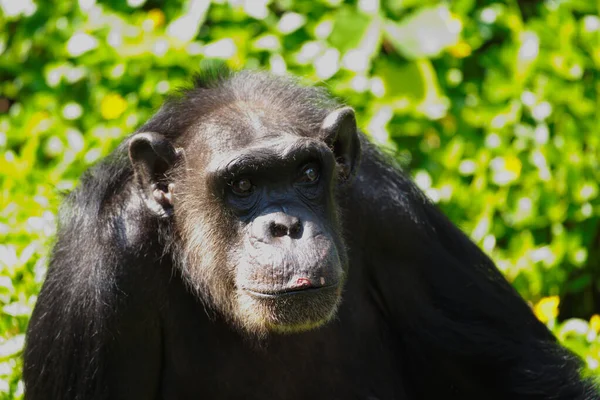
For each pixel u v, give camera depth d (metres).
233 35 17.84
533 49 17.28
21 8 18.77
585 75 17.83
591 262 17.55
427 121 17.45
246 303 10.40
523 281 16.47
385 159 11.89
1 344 13.08
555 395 11.81
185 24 17.91
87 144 17.41
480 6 18.59
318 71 17.33
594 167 17.06
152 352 11.29
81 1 18.56
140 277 11.03
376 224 11.56
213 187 10.57
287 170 10.34
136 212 11.11
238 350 11.41
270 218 10.28
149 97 17.92
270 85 11.31
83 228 11.12
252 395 11.60
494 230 16.88
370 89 17.41
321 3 18.12
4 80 19.55
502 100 17.42
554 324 14.34
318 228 10.25
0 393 12.66
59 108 18.27
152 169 10.98
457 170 17.03
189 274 11.09
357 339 11.78
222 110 10.96
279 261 10.10
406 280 11.85
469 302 11.95
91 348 10.88
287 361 11.48
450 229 12.28
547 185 16.83
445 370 12.11
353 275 11.64
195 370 11.48
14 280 13.74
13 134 17.88
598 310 17.67
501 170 16.80
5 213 15.19
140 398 11.45
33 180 16.41
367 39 17.61
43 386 11.11
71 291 10.93
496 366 11.95
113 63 18.06
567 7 17.83
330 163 10.48
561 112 17.28
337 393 11.70
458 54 17.88
